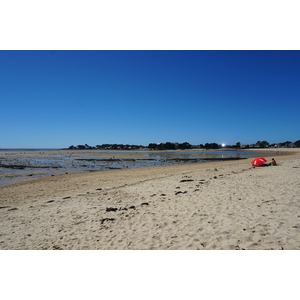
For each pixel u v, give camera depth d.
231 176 14.13
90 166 30.16
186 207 7.55
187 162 37.00
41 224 6.88
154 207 7.87
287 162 23.34
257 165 19.77
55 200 10.04
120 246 5.07
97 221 6.81
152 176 17.45
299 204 6.91
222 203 7.68
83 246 5.21
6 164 33.06
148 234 5.57
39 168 27.28
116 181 15.52
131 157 56.78
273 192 8.76
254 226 5.41
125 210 7.76
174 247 4.82
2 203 10.12
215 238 5.01
